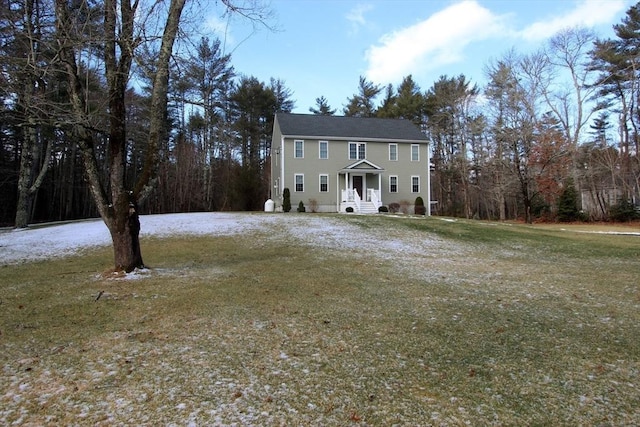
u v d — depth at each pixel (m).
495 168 35.38
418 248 13.50
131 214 8.55
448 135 44.44
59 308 5.92
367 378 3.60
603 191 32.84
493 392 3.36
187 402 3.10
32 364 3.86
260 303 6.25
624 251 13.17
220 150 40.03
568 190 30.97
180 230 16.45
